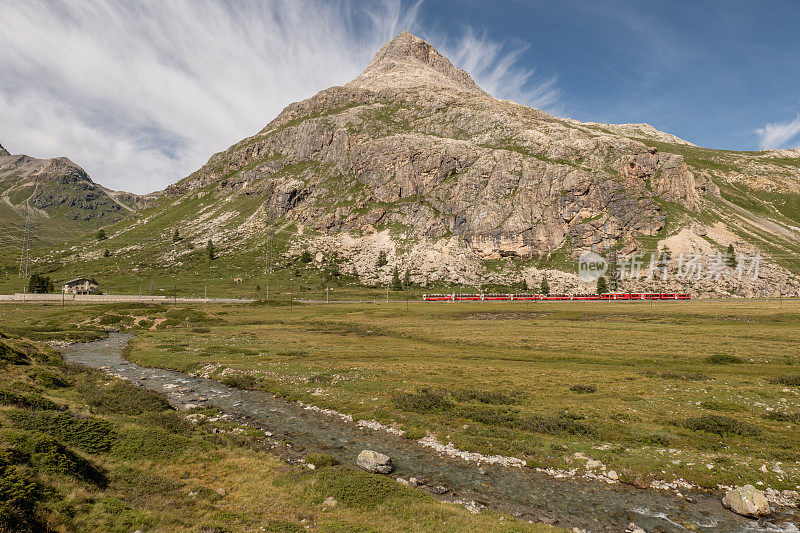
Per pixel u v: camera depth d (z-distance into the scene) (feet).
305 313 393.91
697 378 128.06
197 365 156.76
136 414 90.74
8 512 35.99
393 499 54.65
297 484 58.85
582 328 274.57
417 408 101.30
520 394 113.39
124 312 333.62
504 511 56.08
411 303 513.45
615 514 55.88
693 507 57.88
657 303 484.74
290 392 119.03
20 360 115.55
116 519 42.19
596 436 82.69
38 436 52.54
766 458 70.85
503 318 362.53
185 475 59.36
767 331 242.17
